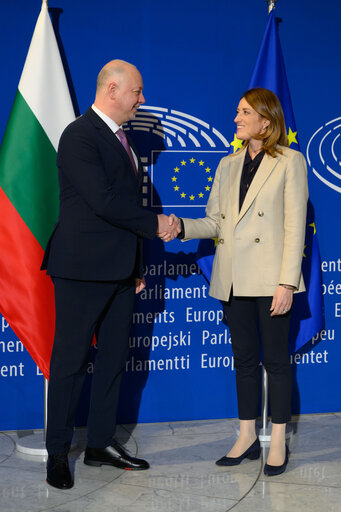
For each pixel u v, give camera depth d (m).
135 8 3.12
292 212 2.64
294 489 2.55
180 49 3.18
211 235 2.90
